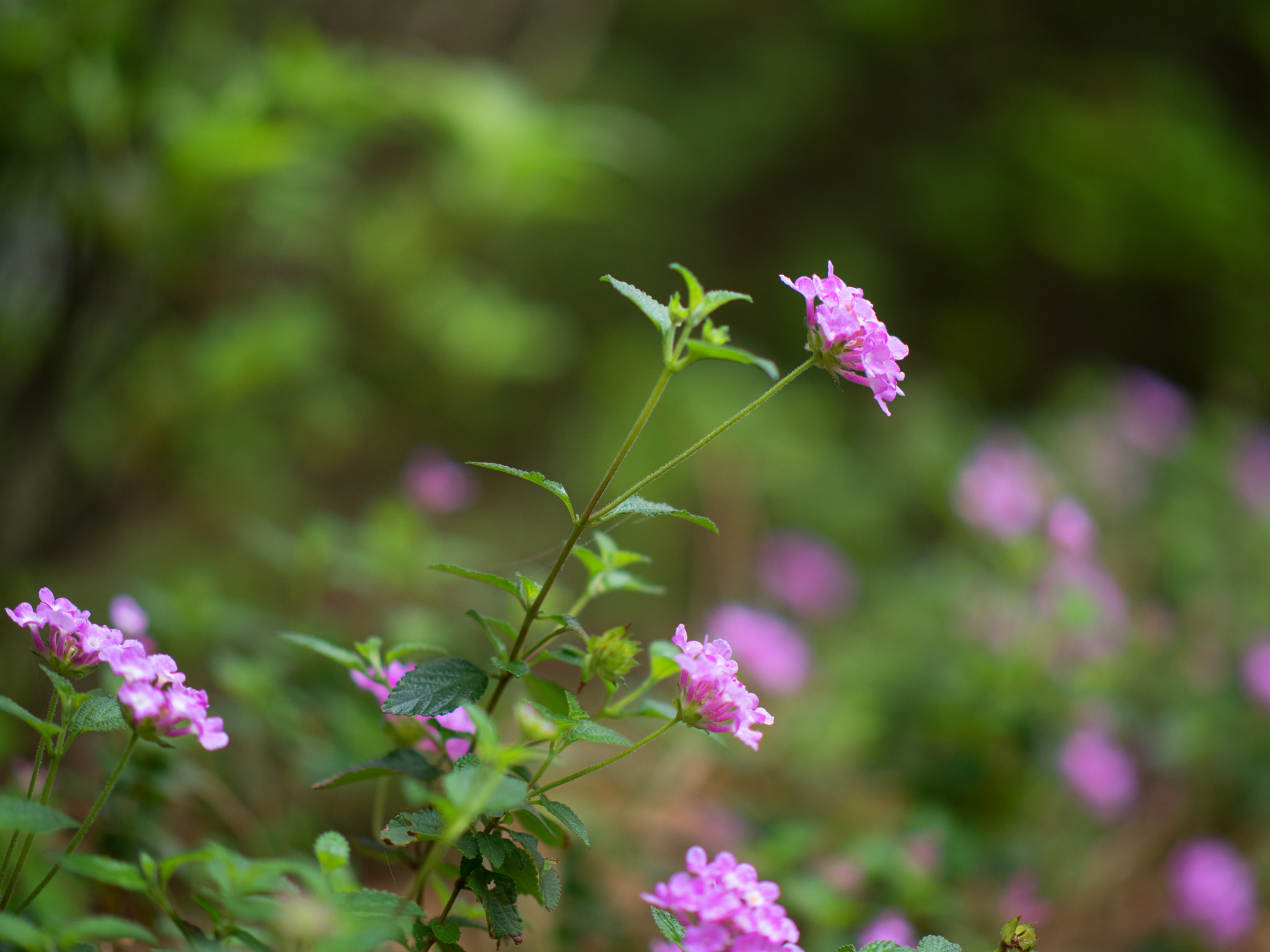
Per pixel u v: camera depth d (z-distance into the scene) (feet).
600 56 9.00
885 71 9.80
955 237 9.34
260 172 2.89
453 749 2.32
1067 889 3.52
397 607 3.05
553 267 8.71
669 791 3.38
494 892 2.17
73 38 2.81
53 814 2.06
